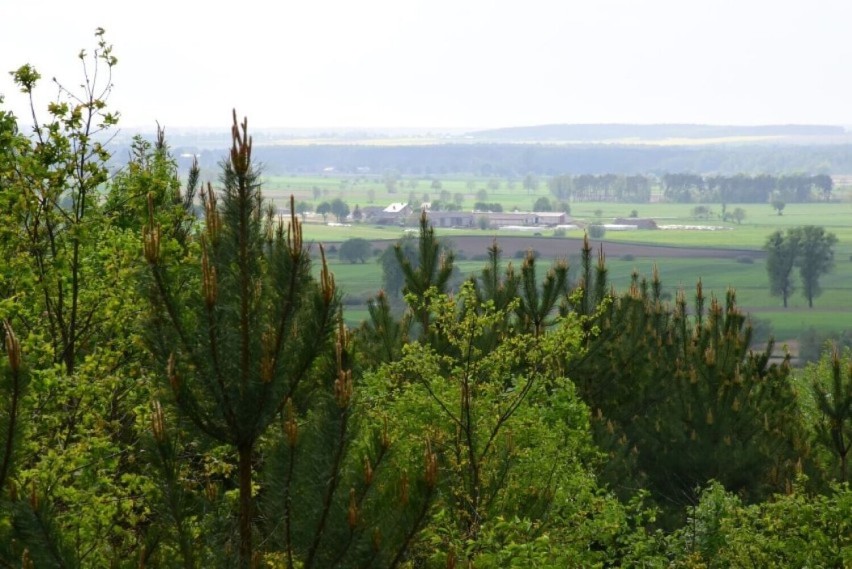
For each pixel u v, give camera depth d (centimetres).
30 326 1338
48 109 1336
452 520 1408
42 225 1372
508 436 1466
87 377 1141
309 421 900
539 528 1401
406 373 1642
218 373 876
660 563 1488
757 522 1527
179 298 891
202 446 967
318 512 855
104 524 982
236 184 884
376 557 853
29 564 773
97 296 1305
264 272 904
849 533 1504
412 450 1443
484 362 1606
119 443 1136
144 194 1430
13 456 807
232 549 915
